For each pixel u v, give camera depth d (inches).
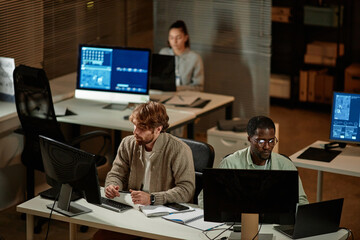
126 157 159.3
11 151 209.8
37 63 239.0
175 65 256.4
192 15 277.4
